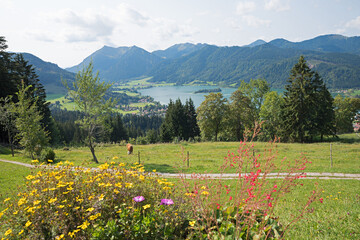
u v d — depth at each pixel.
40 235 3.48
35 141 28.75
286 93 47.69
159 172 18.31
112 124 92.38
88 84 24.62
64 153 33.31
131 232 3.34
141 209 3.87
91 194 4.10
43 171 5.10
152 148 37.25
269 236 3.46
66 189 4.21
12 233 3.56
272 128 54.16
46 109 55.09
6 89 45.03
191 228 3.59
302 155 3.58
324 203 9.10
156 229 3.40
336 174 17.80
